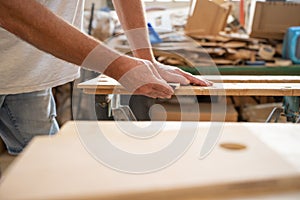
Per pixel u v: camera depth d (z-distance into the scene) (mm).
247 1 2691
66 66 1123
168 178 503
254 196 468
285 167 524
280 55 2631
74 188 476
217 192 476
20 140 1195
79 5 1120
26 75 1065
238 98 2342
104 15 2707
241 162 544
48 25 668
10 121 1161
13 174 503
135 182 493
